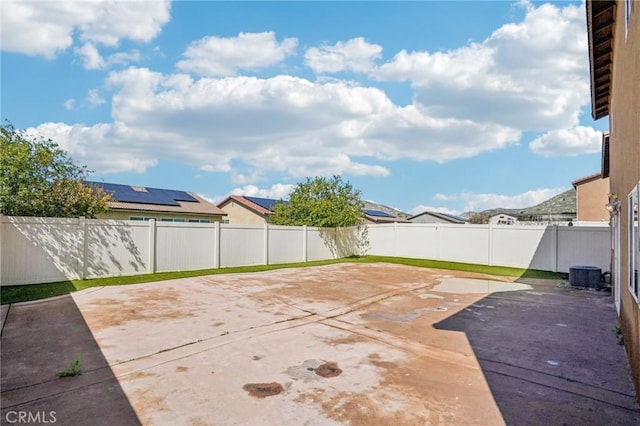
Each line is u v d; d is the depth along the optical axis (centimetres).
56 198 1162
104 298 889
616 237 738
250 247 1587
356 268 1567
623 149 545
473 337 595
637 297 374
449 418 336
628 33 451
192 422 326
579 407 358
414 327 657
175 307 798
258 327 645
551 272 1428
